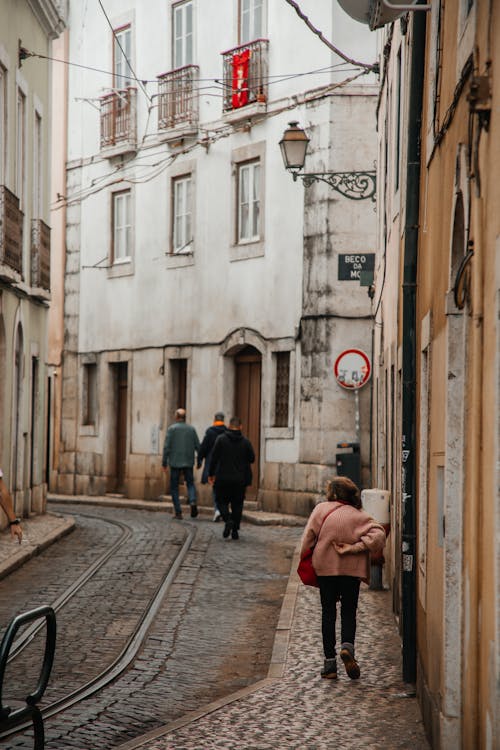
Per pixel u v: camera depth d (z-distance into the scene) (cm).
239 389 2778
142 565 1675
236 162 2752
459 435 704
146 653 1131
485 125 565
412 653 966
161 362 3003
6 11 2052
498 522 512
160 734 805
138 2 3098
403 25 1234
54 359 3409
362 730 820
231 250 2756
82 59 3322
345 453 2362
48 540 1892
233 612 1349
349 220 2462
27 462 2298
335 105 2462
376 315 2017
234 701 912
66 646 1141
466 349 635
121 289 3170
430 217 875
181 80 2902
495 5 552
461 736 667
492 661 527
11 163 2102
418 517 965
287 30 2580
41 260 2342
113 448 3238
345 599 1011
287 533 2180
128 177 3148
